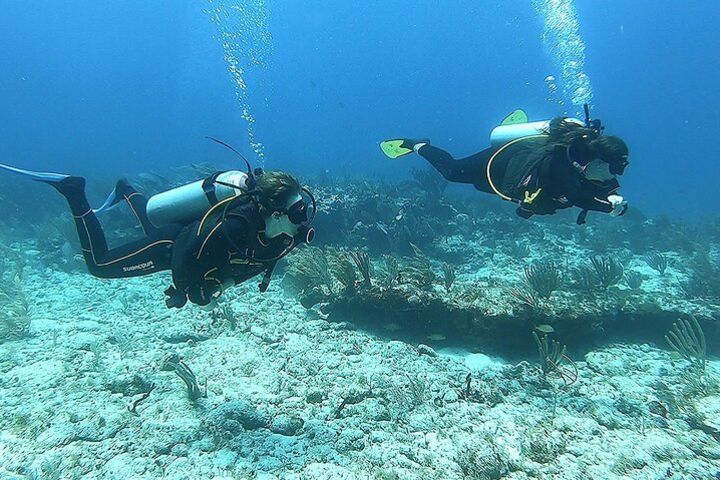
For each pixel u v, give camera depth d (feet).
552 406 16.35
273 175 9.97
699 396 16.96
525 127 13.76
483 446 12.70
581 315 21.09
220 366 17.06
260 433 13.24
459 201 55.88
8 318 20.77
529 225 45.70
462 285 24.72
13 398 14.67
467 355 20.90
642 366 19.48
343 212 38.06
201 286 10.12
